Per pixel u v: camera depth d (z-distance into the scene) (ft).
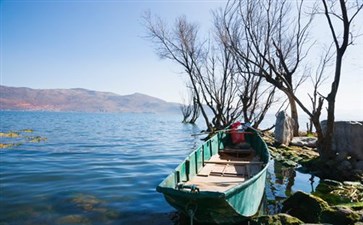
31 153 71.31
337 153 45.32
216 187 27.68
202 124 246.68
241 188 22.56
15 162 58.23
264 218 23.86
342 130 45.06
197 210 22.44
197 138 121.60
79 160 62.18
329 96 44.68
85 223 26.86
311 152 61.26
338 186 35.68
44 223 26.61
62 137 117.70
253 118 98.48
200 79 102.89
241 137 53.62
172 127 208.54
